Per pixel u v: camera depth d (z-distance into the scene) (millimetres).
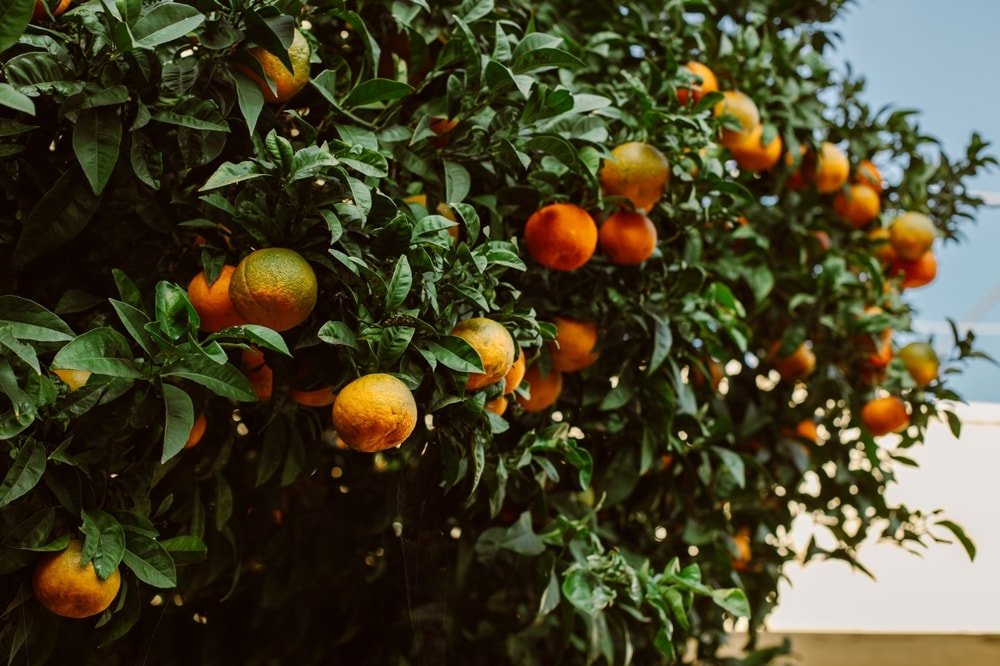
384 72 1828
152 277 1563
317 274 1441
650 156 1738
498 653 2203
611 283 1906
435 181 1667
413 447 1603
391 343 1371
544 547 1852
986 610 3805
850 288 2596
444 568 1659
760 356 2686
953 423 2559
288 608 2121
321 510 2139
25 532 1268
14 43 1177
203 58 1401
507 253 1497
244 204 1350
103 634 1545
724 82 2279
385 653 2189
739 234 2348
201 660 2004
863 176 2723
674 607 1829
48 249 1373
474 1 1675
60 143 1454
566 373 2068
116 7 1290
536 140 1612
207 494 1809
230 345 1316
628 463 2092
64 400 1261
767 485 2619
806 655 3650
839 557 2691
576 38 2186
